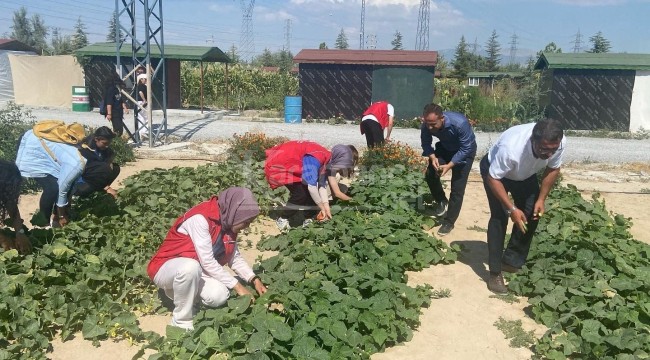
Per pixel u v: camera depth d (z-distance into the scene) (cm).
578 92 2147
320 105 2341
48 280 509
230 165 1004
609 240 653
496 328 503
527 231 582
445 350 463
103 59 2494
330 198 819
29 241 554
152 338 448
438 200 823
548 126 494
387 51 2392
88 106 2491
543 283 548
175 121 2205
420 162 1079
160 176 906
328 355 410
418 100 2281
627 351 436
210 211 461
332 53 2364
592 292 512
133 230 663
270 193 862
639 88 2108
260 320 418
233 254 494
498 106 2334
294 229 676
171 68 2758
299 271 549
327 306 464
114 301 500
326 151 725
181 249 457
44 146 646
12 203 530
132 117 2125
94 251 581
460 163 729
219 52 2708
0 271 503
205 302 475
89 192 725
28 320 443
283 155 711
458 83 3225
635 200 1020
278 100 3156
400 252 624
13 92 2753
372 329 455
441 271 632
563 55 2277
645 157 1537
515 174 549
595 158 1510
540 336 487
